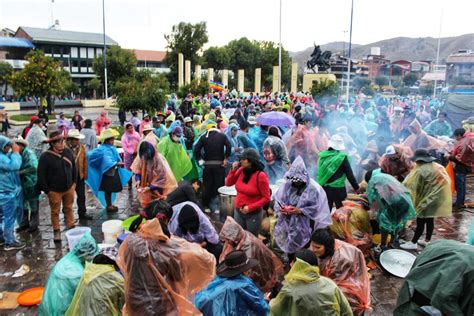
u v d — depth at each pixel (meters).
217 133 8.11
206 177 8.12
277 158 8.02
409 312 3.53
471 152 8.97
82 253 4.20
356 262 4.18
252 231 5.70
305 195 5.10
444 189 6.48
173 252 3.42
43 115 13.49
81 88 57.22
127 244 3.39
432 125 11.72
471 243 4.56
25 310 4.97
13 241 6.69
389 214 6.02
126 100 20.78
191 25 60.25
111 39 59.38
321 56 46.34
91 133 11.32
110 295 3.51
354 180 6.48
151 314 3.26
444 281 3.16
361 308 4.04
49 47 54.72
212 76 51.03
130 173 8.73
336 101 20.83
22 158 7.20
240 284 3.40
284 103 22.97
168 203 4.78
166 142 8.35
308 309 3.24
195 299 3.47
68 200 7.27
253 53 68.19
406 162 7.05
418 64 119.25
